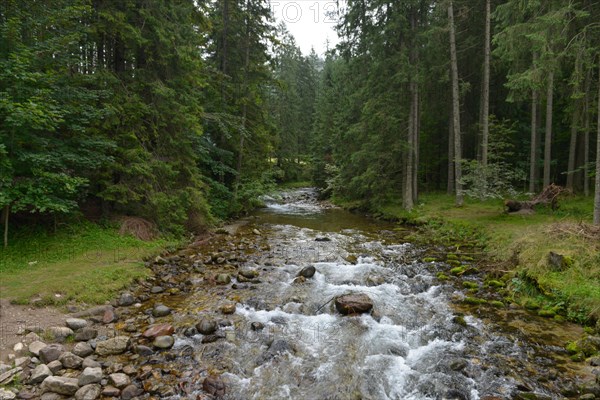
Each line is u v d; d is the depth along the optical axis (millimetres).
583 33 10742
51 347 4996
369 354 5605
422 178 27109
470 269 9586
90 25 9898
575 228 9125
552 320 6742
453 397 4625
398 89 18203
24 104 7250
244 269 9609
